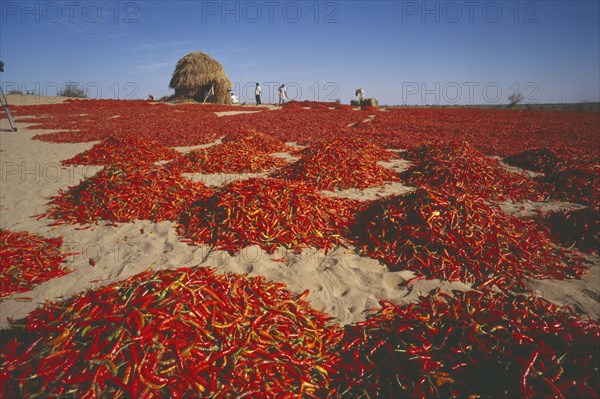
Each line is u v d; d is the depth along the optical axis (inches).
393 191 308.2
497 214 211.5
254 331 124.0
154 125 743.7
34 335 121.6
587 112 1364.4
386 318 145.5
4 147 518.9
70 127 743.1
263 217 214.1
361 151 403.5
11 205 276.4
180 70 1480.1
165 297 122.8
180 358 107.6
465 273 175.6
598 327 119.0
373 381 117.1
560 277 175.0
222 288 134.6
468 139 600.7
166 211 249.9
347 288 169.9
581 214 229.6
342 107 1419.8
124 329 109.3
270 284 158.4
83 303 122.7
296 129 703.1
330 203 245.1
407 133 668.1
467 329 125.3
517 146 534.6
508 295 162.7
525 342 114.3
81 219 243.8
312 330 134.7
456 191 303.4
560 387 98.6
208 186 311.9
